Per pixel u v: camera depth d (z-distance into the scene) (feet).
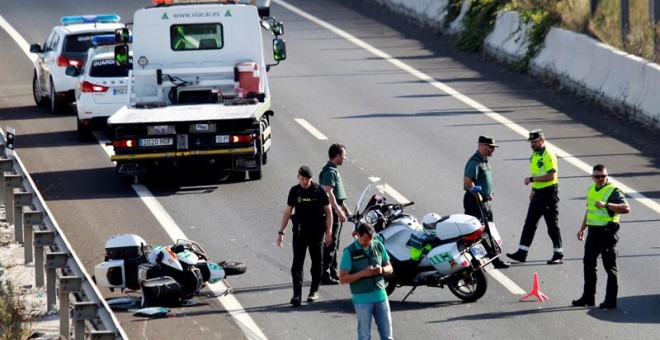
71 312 182.80
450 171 270.05
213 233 228.22
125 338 148.56
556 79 353.92
